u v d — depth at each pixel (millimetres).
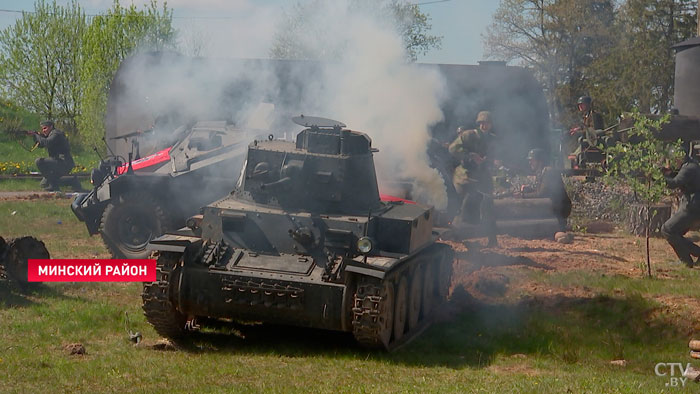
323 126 10023
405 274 9641
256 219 9203
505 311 11234
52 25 42188
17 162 34625
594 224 19422
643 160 13680
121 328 9656
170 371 7801
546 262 14359
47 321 9727
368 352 8953
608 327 10477
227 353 8742
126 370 7773
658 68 50188
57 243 15750
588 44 56875
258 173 9383
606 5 57156
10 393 6773
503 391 7215
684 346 9797
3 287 11336
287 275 8672
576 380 7805
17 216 19344
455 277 13125
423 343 9586
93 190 14352
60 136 26266
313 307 8609
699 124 21594
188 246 8875
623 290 11953
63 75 42750
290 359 8555
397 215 9430
